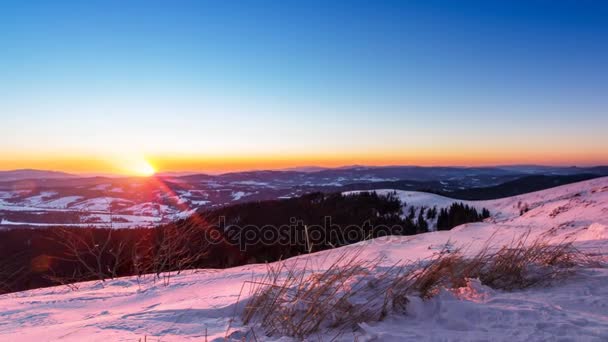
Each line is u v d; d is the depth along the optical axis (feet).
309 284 10.63
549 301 9.68
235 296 11.35
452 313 8.56
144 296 14.79
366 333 7.57
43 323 10.95
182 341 7.49
